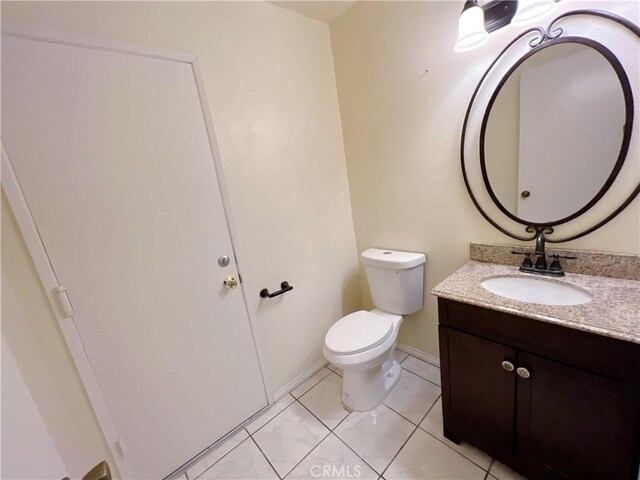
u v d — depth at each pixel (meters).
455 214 1.52
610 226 1.08
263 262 1.60
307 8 1.61
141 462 1.25
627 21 0.92
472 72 1.29
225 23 1.36
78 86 1.01
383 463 1.27
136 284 1.18
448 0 1.30
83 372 1.08
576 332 0.84
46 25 0.95
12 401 0.42
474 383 1.15
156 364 1.25
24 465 0.43
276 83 1.57
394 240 1.85
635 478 0.83
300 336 1.84
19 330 0.97
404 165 1.66
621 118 0.98
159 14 1.17
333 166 1.91
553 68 1.08
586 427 0.89
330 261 1.97
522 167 1.23
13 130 0.91
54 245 1.00
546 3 0.96
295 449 1.40
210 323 1.40
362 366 1.42
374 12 1.56
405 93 1.55
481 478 1.16
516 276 1.24
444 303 1.17
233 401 1.52
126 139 1.11
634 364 0.76
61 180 1.00
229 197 1.43
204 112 1.31
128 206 1.14
